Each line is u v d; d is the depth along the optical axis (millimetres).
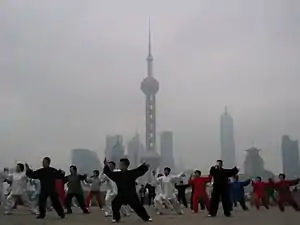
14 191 18891
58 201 16375
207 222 14781
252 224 14062
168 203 18953
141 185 28172
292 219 16188
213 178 17641
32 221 15320
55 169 16562
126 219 16359
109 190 17609
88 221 15320
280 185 21938
